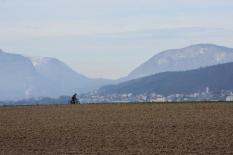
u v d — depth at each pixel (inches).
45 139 2079.2
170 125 2429.9
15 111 3309.5
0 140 2064.5
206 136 2064.5
